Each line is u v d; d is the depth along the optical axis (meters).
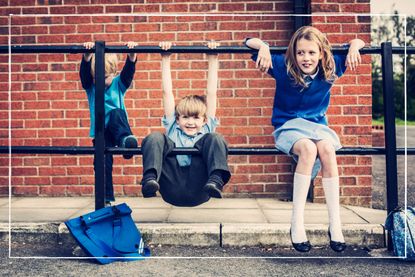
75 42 4.16
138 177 4.16
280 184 4.12
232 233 2.82
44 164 4.16
